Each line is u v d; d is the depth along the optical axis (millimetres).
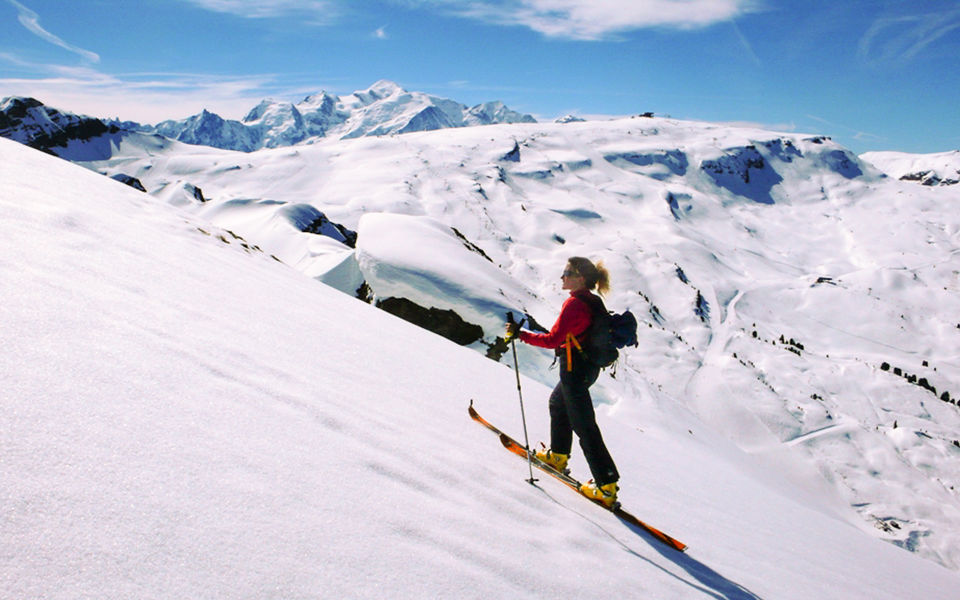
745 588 2943
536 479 3389
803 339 154125
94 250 3986
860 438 101062
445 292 20922
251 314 4246
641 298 150375
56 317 2488
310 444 2314
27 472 1443
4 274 2746
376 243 23047
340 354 4297
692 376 116000
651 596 2326
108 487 1526
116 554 1327
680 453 8289
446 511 2270
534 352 20031
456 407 4414
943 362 144250
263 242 31234
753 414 104438
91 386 2004
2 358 1932
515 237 184500
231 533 1562
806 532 5926
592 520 3057
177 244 5914
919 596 5008
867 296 178500
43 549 1253
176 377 2406
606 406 19344
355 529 1843
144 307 3225
